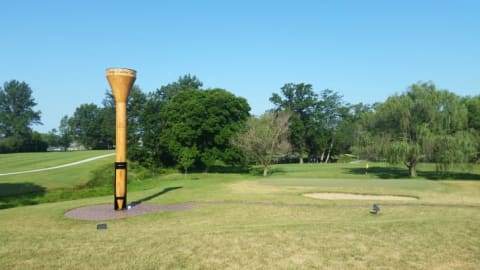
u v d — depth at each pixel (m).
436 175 51.28
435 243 10.76
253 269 8.69
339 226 12.97
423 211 19.34
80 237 11.59
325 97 99.44
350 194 27.58
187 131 56.59
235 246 10.30
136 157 65.62
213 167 71.38
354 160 105.88
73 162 58.88
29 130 125.31
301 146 95.19
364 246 10.42
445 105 47.88
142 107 68.69
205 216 18.91
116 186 20.78
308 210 20.14
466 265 9.12
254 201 23.30
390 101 50.53
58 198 31.56
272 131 59.38
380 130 51.28
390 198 25.42
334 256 9.60
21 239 11.28
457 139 45.12
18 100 131.88
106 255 9.52
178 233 12.15
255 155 58.00
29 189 34.78
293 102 94.62
